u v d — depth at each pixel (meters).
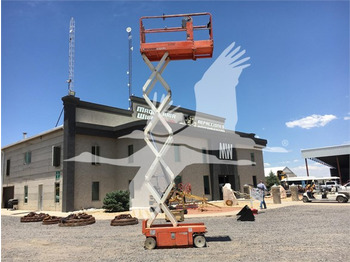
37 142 22.75
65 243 8.37
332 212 13.38
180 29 7.72
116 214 16.39
